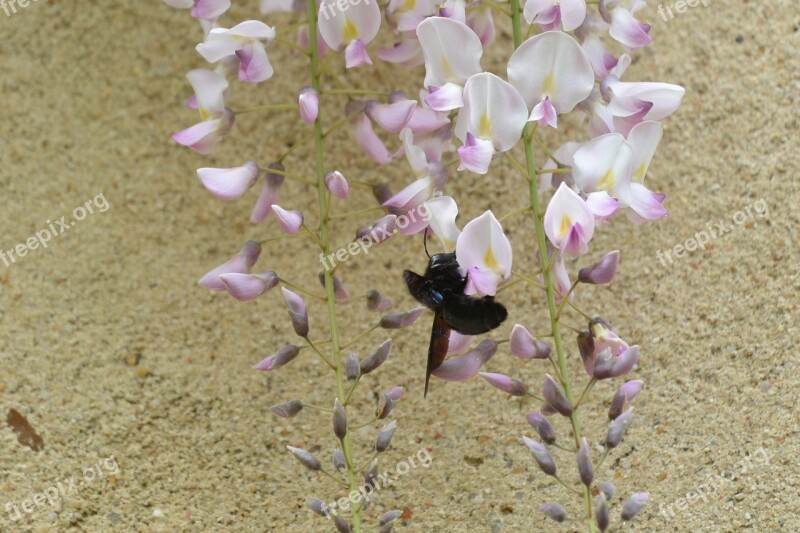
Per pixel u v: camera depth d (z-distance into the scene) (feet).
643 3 2.18
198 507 2.31
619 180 2.10
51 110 2.56
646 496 2.05
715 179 2.44
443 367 2.10
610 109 2.15
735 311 2.37
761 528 2.24
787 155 2.43
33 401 2.37
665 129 2.47
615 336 2.09
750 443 2.29
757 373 2.33
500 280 2.09
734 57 2.49
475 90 2.10
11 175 2.52
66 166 2.53
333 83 2.56
